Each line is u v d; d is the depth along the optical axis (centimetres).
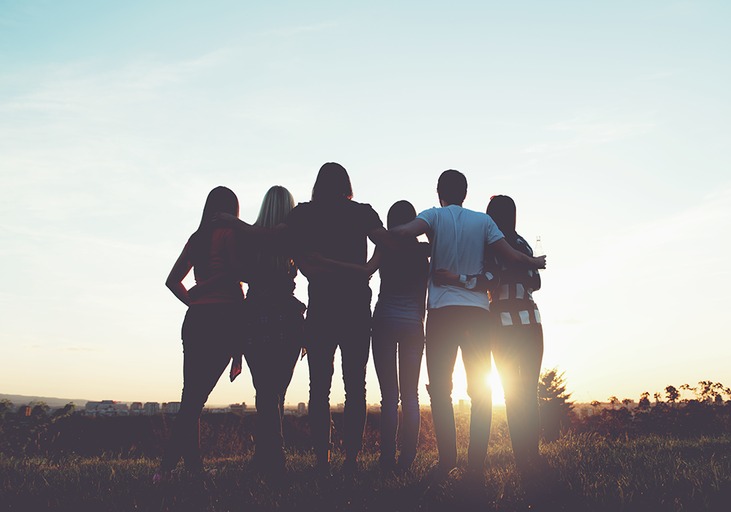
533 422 431
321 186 484
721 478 407
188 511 349
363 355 471
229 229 491
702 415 1417
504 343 442
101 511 354
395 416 507
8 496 396
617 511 335
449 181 474
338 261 466
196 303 477
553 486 388
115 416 1261
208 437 1141
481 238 449
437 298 439
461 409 1083
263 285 479
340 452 720
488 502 362
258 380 465
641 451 641
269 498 366
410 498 369
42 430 1063
